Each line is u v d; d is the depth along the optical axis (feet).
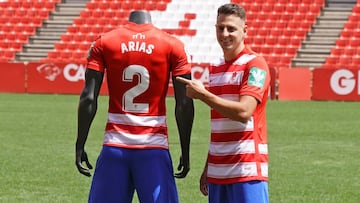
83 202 38.60
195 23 128.67
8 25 130.21
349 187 43.16
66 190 41.65
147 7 131.64
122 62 25.02
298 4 127.95
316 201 39.40
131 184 25.48
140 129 25.07
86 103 25.18
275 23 126.00
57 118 77.41
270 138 64.08
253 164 23.62
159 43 25.08
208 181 24.54
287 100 102.01
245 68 23.53
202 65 105.09
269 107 91.50
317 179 45.60
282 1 128.77
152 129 25.13
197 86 22.59
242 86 23.39
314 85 102.06
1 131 67.31
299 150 57.26
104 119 77.46
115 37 25.16
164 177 25.09
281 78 102.94
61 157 53.06
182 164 25.93
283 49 122.11
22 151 55.77
